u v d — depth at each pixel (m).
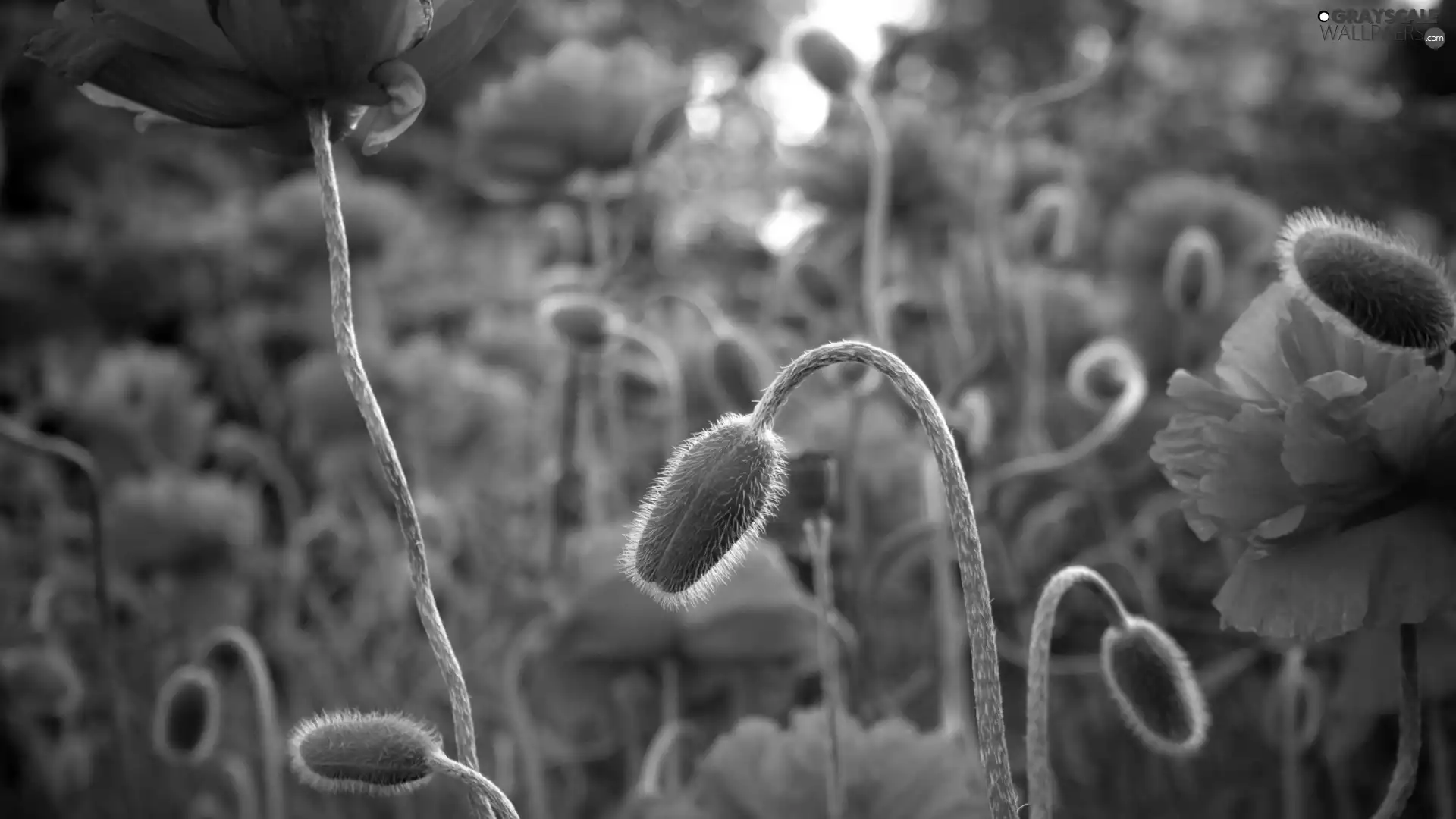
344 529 0.63
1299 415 0.26
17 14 1.61
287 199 0.83
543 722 0.49
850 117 0.67
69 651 0.60
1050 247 0.59
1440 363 0.26
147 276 1.09
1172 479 0.28
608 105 0.58
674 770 0.42
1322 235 0.26
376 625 0.61
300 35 0.25
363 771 0.25
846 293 0.61
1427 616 0.25
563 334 0.50
